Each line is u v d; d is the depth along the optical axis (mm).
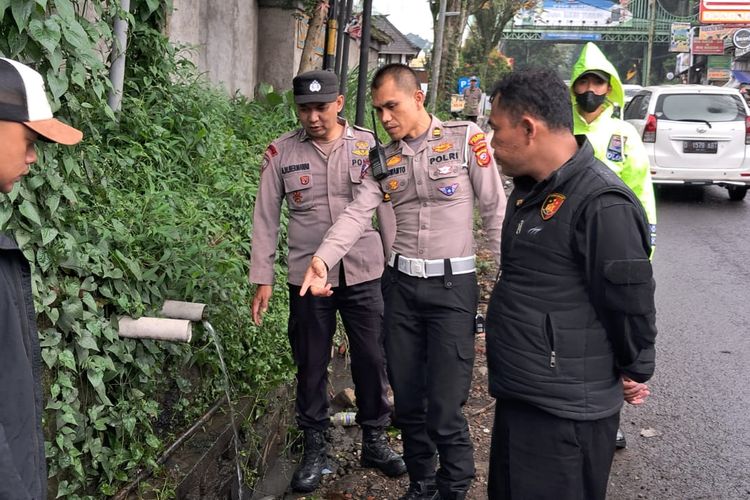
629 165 3994
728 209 12219
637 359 2516
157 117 5438
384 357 4133
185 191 5160
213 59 10508
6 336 1961
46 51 3271
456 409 3523
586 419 2535
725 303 7281
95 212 3820
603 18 76062
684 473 4277
